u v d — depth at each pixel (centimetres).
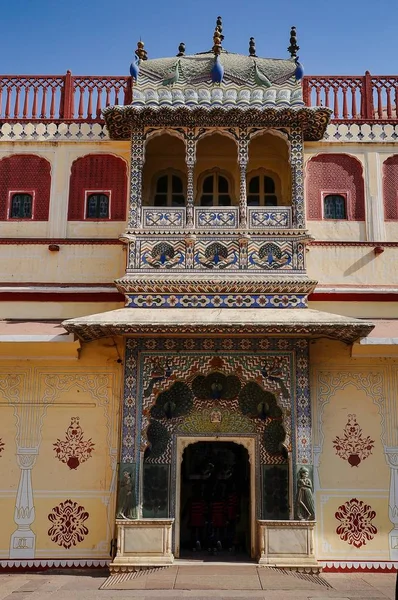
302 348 965
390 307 1059
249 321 904
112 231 1106
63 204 1118
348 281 1069
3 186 1127
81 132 1144
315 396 1003
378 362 1016
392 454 989
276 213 1023
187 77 1082
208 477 1080
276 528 908
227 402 994
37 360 1015
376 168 1133
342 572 942
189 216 1017
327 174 1130
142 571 885
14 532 965
